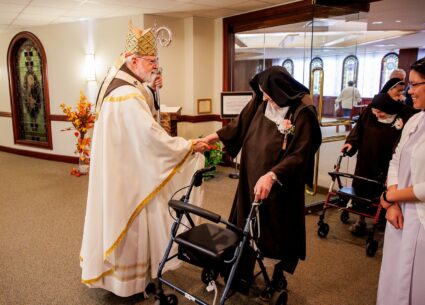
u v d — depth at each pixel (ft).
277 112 6.13
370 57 40.88
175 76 18.15
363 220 10.38
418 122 4.55
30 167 19.25
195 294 7.31
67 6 15.24
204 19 17.83
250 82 6.57
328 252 9.34
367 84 41.75
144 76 6.91
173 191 7.09
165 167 6.60
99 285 6.79
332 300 7.22
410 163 4.42
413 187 4.21
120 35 17.60
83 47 18.79
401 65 37.58
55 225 11.00
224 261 5.46
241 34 17.84
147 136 6.38
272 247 6.18
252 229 6.15
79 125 17.19
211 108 19.03
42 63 20.45
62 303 7.02
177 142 6.69
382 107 9.64
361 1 12.67
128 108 6.41
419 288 4.26
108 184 6.43
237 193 6.86
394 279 4.64
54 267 8.42
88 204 6.69
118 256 6.71
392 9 17.38
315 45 11.92
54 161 20.97
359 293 7.48
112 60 18.12
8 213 12.03
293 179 5.97
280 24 15.39
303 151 5.73
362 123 10.42
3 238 10.02
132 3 14.71
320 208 12.42
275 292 6.86
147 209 6.88
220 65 18.30
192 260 5.89
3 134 23.99
